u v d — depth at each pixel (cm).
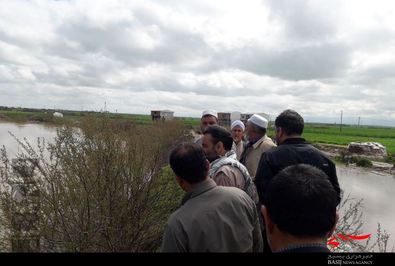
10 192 388
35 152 429
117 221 411
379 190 1608
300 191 131
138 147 505
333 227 135
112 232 401
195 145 234
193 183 228
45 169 413
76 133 492
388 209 1148
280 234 136
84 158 438
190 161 224
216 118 597
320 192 131
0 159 408
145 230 446
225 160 324
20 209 372
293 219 129
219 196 224
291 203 130
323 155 340
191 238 204
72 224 392
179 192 512
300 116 357
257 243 248
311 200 129
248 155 460
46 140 485
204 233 206
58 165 425
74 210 404
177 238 204
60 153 436
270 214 138
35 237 358
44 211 375
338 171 2306
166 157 794
